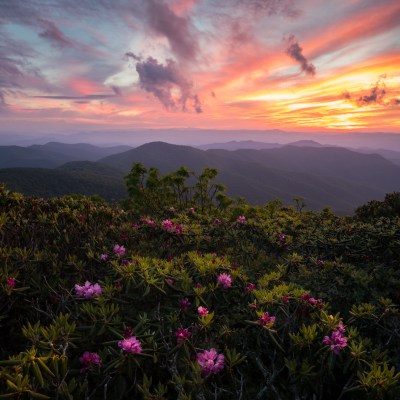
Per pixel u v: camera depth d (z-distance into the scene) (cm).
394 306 356
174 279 349
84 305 285
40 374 206
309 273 459
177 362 260
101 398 237
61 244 467
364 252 582
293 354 274
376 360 269
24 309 312
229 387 260
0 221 434
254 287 398
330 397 269
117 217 695
